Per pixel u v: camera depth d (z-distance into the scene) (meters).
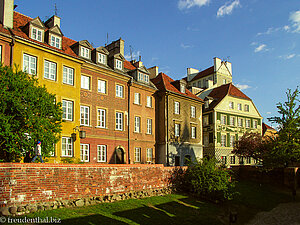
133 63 36.62
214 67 56.72
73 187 14.34
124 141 27.91
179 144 33.56
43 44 21.97
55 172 13.57
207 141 44.91
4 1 20.50
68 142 22.06
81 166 14.89
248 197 24.70
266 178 31.94
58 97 21.89
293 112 30.64
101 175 15.99
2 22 20.30
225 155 44.59
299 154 28.83
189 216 16.97
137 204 16.52
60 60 22.53
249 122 49.75
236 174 34.00
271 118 31.66
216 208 20.02
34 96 15.49
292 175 29.62
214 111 44.28
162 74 36.34
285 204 24.20
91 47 25.95
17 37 19.69
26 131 15.09
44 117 16.08
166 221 15.17
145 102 31.27
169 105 33.06
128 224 13.27
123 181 17.48
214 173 21.80
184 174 23.19
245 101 49.72
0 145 14.59
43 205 12.77
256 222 18.69
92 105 25.09
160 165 20.92
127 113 28.66
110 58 28.22
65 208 13.41
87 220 12.49
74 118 22.69
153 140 31.73
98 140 25.25
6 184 11.66
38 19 21.92
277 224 18.36
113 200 16.25
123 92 28.52
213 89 52.19
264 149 34.22
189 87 47.38
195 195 21.80
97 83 25.86
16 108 14.70
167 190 21.08
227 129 45.66
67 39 27.20
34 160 14.80
